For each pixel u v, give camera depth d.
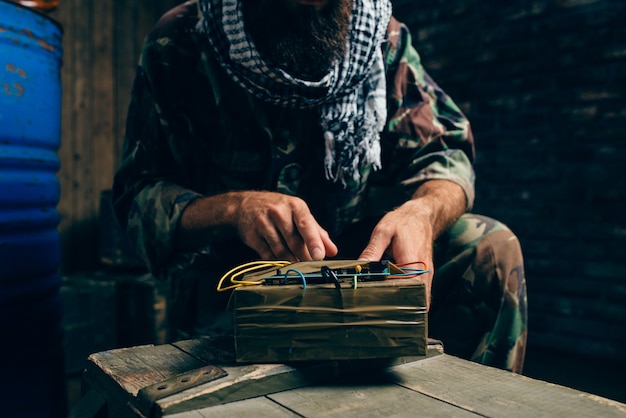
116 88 2.97
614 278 2.25
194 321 1.10
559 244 2.38
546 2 2.38
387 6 1.00
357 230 1.16
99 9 2.88
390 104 1.11
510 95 2.49
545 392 0.54
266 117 1.02
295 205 0.75
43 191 1.26
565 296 2.37
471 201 1.06
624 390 1.86
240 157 1.06
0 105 1.14
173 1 3.22
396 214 0.82
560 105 2.36
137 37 3.07
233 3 0.88
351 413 0.48
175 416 0.47
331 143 0.99
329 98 0.97
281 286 0.56
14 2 1.16
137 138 1.05
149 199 0.98
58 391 1.33
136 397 0.51
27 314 1.23
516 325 1.01
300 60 0.90
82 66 2.81
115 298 2.17
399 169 1.13
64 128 2.73
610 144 2.25
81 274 2.38
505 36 2.49
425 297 0.55
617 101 2.23
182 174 1.08
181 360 0.62
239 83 0.95
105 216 2.43
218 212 0.85
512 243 1.04
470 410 0.49
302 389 0.55
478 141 2.60
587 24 2.28
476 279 1.03
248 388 0.52
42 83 1.24
